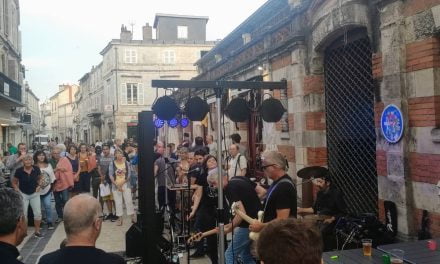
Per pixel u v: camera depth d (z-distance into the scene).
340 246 5.04
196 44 40.34
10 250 2.26
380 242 4.87
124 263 2.46
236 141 8.69
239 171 7.57
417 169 4.95
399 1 5.10
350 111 6.78
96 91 48.53
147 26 41.06
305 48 7.61
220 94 5.59
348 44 6.70
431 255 3.15
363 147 6.46
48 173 8.97
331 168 7.37
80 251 2.31
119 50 39.22
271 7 9.56
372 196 6.25
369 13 5.69
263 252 1.57
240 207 4.50
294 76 7.86
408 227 5.02
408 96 5.08
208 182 6.03
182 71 40.19
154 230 4.58
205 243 6.36
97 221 2.45
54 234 8.39
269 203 3.98
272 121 6.56
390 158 5.30
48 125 99.62
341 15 6.27
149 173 4.61
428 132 4.77
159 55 39.91
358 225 4.87
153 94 40.03
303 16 7.64
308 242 1.53
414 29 4.95
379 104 5.55
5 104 22.17
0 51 20.00
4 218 2.27
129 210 9.18
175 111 6.09
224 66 13.34
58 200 9.69
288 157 8.44
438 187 4.51
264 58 9.29
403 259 3.06
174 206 7.96
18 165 8.91
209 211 6.05
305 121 7.63
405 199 5.05
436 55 4.73
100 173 9.80
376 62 5.59
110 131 41.62
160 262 4.58
